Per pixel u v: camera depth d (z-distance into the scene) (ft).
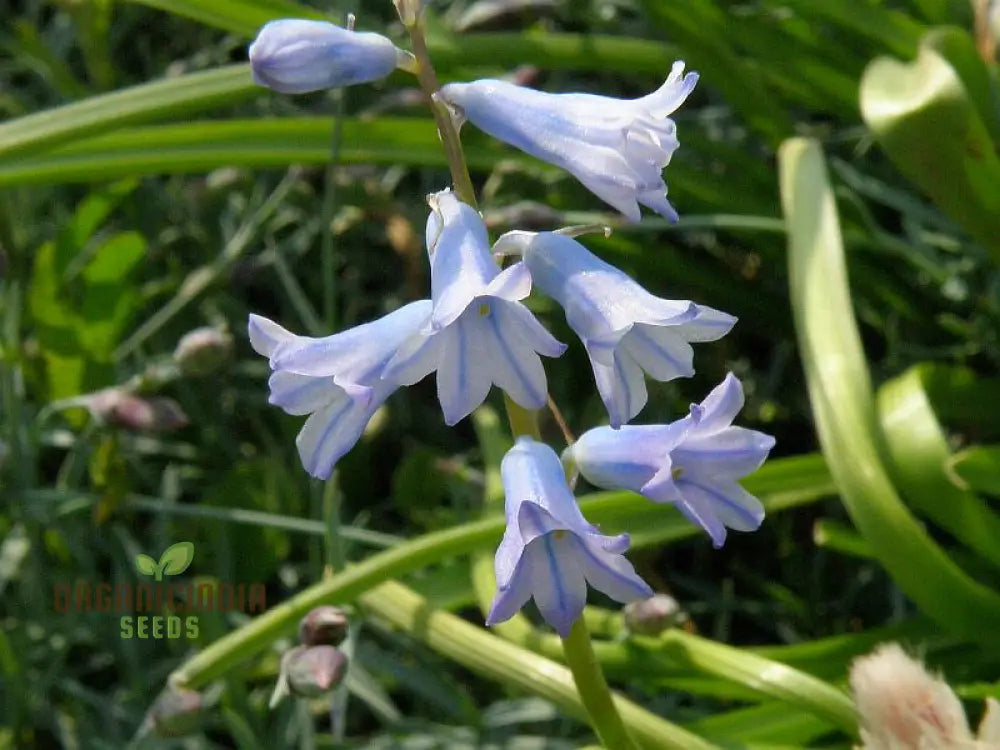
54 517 0.91
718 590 0.95
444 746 0.81
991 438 0.95
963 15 0.99
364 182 1.01
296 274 1.17
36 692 0.88
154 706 0.72
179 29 1.28
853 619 0.94
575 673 0.57
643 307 0.46
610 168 0.48
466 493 0.97
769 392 1.04
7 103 1.16
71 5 1.07
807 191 0.83
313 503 0.91
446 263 0.47
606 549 0.45
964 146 0.76
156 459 1.08
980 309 0.99
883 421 0.76
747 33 1.03
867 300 1.04
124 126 0.86
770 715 0.73
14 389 0.91
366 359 0.48
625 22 1.17
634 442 0.51
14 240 0.95
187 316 1.14
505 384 0.47
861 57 1.03
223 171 1.04
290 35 0.49
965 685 0.75
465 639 0.73
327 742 0.81
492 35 0.96
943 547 0.92
